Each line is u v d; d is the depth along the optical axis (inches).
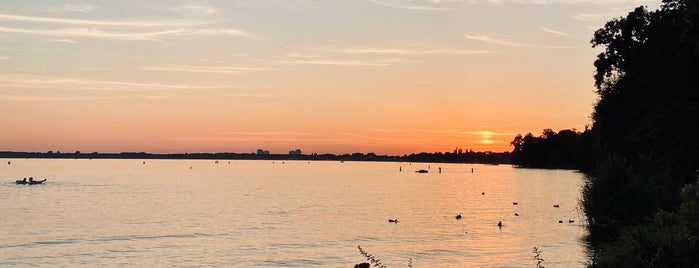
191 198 4126.5
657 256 717.9
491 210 3253.0
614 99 2161.7
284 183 6565.0
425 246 1915.6
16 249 1855.3
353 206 3553.2
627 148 2050.9
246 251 1844.2
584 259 1574.8
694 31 1686.8
